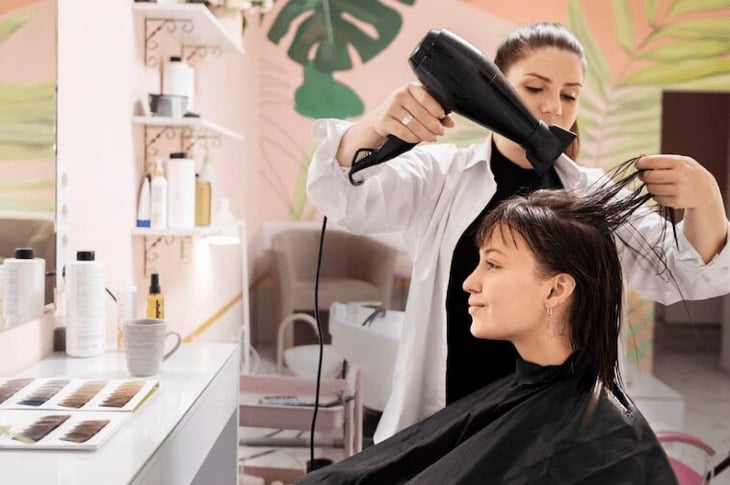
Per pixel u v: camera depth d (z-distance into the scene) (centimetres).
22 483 99
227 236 283
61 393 140
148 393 141
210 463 191
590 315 113
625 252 152
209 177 264
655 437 106
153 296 198
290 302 536
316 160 134
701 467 356
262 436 361
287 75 579
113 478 101
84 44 195
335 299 536
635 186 132
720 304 824
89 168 199
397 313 373
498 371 147
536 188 150
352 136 131
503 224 116
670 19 559
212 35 269
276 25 576
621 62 562
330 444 296
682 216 147
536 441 107
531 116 119
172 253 296
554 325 114
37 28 165
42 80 167
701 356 667
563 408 110
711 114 831
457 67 114
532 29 147
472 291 120
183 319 318
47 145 171
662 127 835
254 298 574
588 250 112
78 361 171
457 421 121
